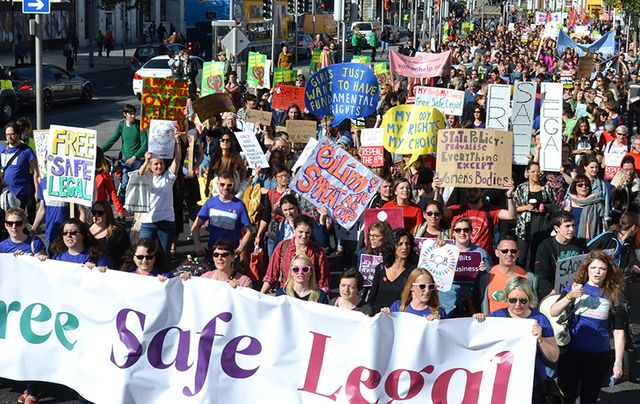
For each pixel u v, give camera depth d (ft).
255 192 47.03
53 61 195.00
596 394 29.58
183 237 56.95
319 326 27.48
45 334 29.68
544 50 173.06
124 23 211.61
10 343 29.91
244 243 39.96
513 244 31.12
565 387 29.63
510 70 134.21
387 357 27.17
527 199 43.47
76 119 112.88
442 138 40.83
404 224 40.06
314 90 63.52
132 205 42.86
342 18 104.01
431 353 26.96
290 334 27.71
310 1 193.47
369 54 229.86
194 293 28.40
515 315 27.22
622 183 50.88
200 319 28.30
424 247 31.91
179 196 51.11
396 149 52.34
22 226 34.24
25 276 29.66
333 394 27.50
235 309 28.02
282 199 39.93
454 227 33.30
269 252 42.73
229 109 60.49
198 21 208.03
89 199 38.24
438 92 71.51
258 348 27.91
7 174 50.31
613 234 39.09
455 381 26.99
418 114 51.88
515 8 464.65
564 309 29.17
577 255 34.76
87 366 29.30
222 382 28.19
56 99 122.52
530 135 53.01
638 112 85.51
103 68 190.60
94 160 38.04
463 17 411.34
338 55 170.40
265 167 49.88
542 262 35.37
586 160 47.16
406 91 106.83
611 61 149.69
